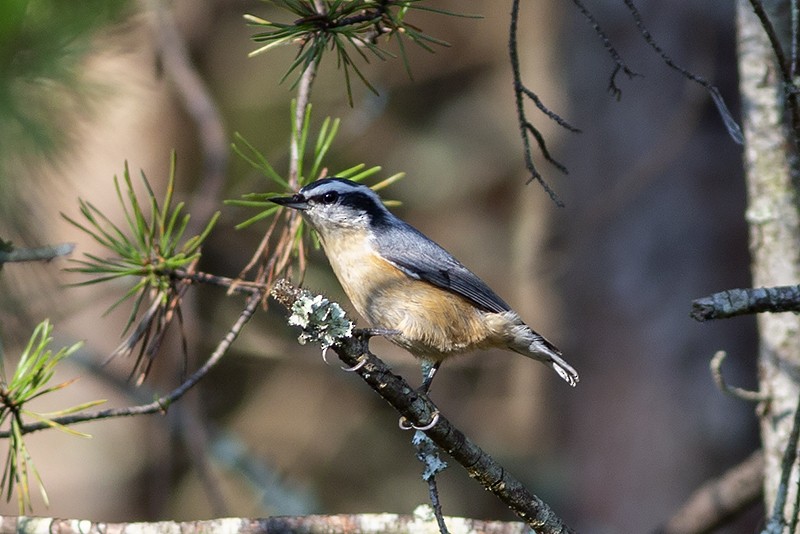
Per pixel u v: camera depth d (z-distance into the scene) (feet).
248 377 55.88
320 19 20.84
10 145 15.20
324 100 58.23
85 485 45.73
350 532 22.76
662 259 42.32
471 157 65.51
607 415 43.09
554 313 46.70
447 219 64.85
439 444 19.66
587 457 43.65
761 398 24.89
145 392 40.40
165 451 40.37
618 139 43.57
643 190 42.68
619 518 42.37
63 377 45.50
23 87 15.35
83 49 15.70
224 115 57.06
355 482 54.49
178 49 33.63
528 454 49.88
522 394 53.42
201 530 22.33
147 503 46.78
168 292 22.17
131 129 44.88
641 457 42.24
